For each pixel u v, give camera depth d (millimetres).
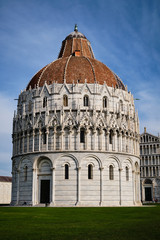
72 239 24203
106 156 82875
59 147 82500
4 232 27688
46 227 31156
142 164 167375
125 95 94625
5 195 176625
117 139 86375
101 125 84562
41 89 90312
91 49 115625
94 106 85438
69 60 96562
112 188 82375
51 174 82188
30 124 88375
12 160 94438
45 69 96750
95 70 93750
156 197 160375
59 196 79812
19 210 59219
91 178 81000
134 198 87312
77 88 86750
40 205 80625
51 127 83875
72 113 85062
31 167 85000
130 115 94938
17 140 92250
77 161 80688
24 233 27109
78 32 115438
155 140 168000
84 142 82750
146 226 31219
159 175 162500
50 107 86875
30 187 84188
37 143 85500
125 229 29312
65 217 42500
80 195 79312
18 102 97562
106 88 89375
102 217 42281
